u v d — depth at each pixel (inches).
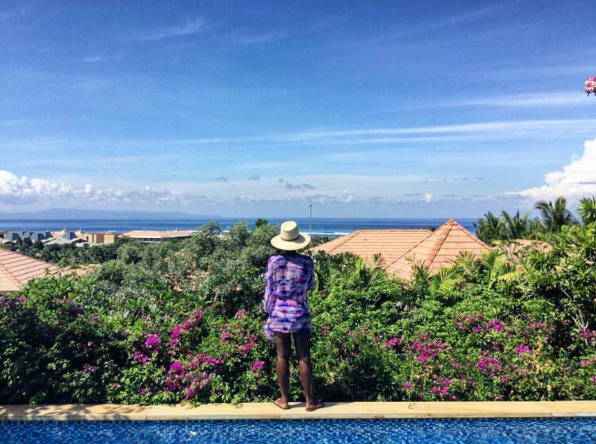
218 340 218.7
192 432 177.3
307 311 187.0
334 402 196.5
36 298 232.7
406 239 754.2
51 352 204.2
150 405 194.2
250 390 206.8
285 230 187.3
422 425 183.2
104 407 191.2
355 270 429.4
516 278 312.0
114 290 359.9
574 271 273.4
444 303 357.4
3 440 170.4
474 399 212.7
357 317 301.3
